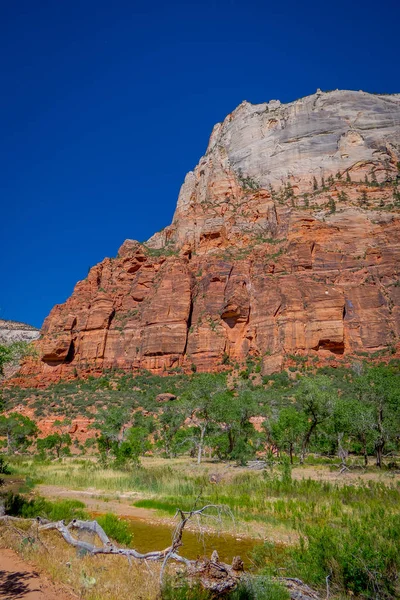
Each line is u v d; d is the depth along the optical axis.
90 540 10.31
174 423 55.75
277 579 8.68
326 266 92.56
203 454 54.03
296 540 13.99
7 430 63.53
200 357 88.44
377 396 35.94
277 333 84.12
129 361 96.31
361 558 8.47
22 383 94.94
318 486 21.83
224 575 8.87
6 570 8.48
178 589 7.73
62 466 41.03
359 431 35.78
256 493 21.34
